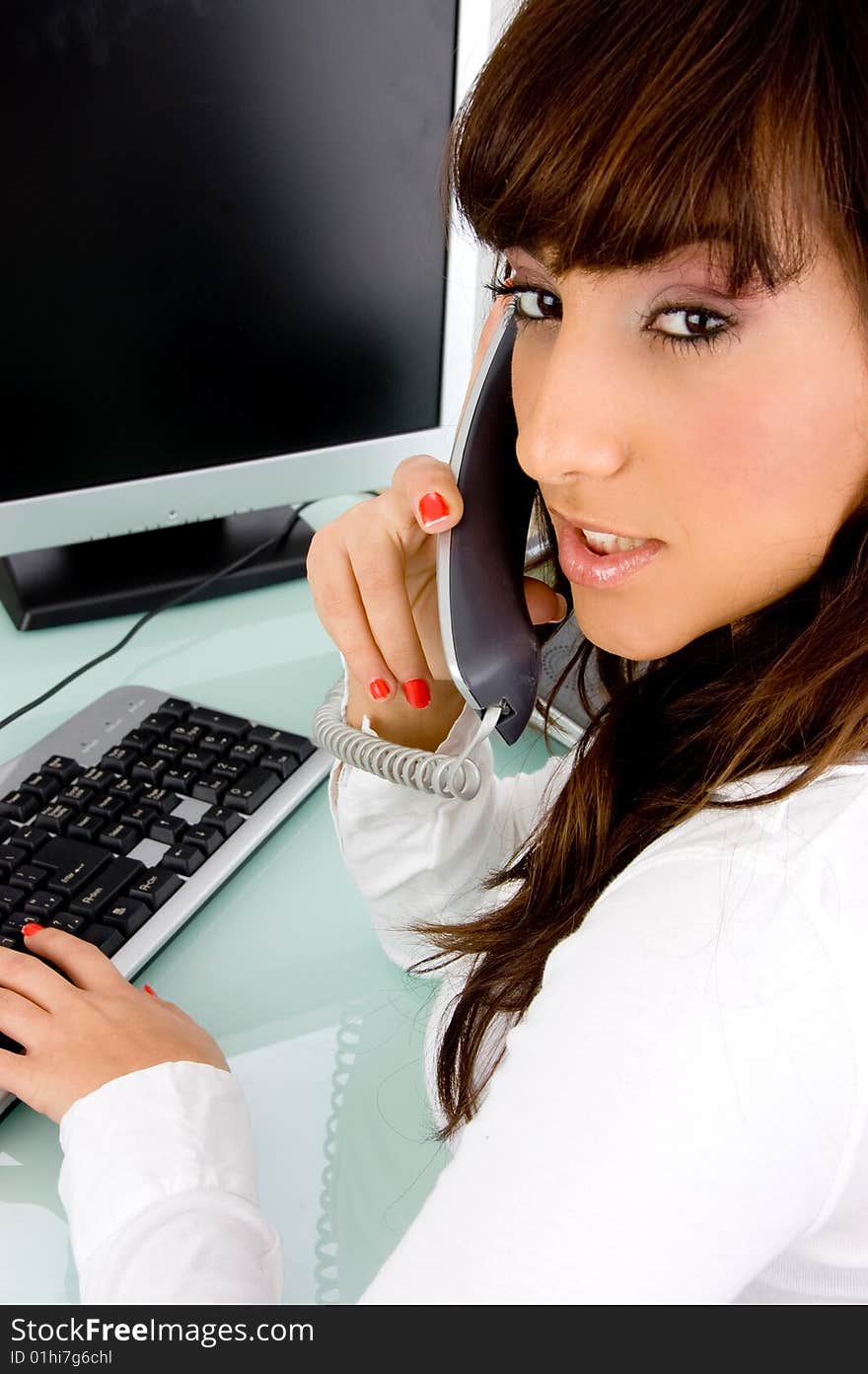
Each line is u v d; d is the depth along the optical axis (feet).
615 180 1.25
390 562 2.18
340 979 2.18
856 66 1.16
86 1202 1.64
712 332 1.31
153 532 3.51
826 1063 1.22
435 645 2.29
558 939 1.78
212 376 3.11
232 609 3.32
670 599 1.50
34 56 2.59
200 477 3.18
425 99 3.03
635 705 1.89
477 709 2.14
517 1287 1.23
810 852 1.31
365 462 3.38
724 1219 1.21
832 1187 1.27
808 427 1.31
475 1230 1.27
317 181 3.00
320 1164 1.85
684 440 1.36
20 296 2.81
